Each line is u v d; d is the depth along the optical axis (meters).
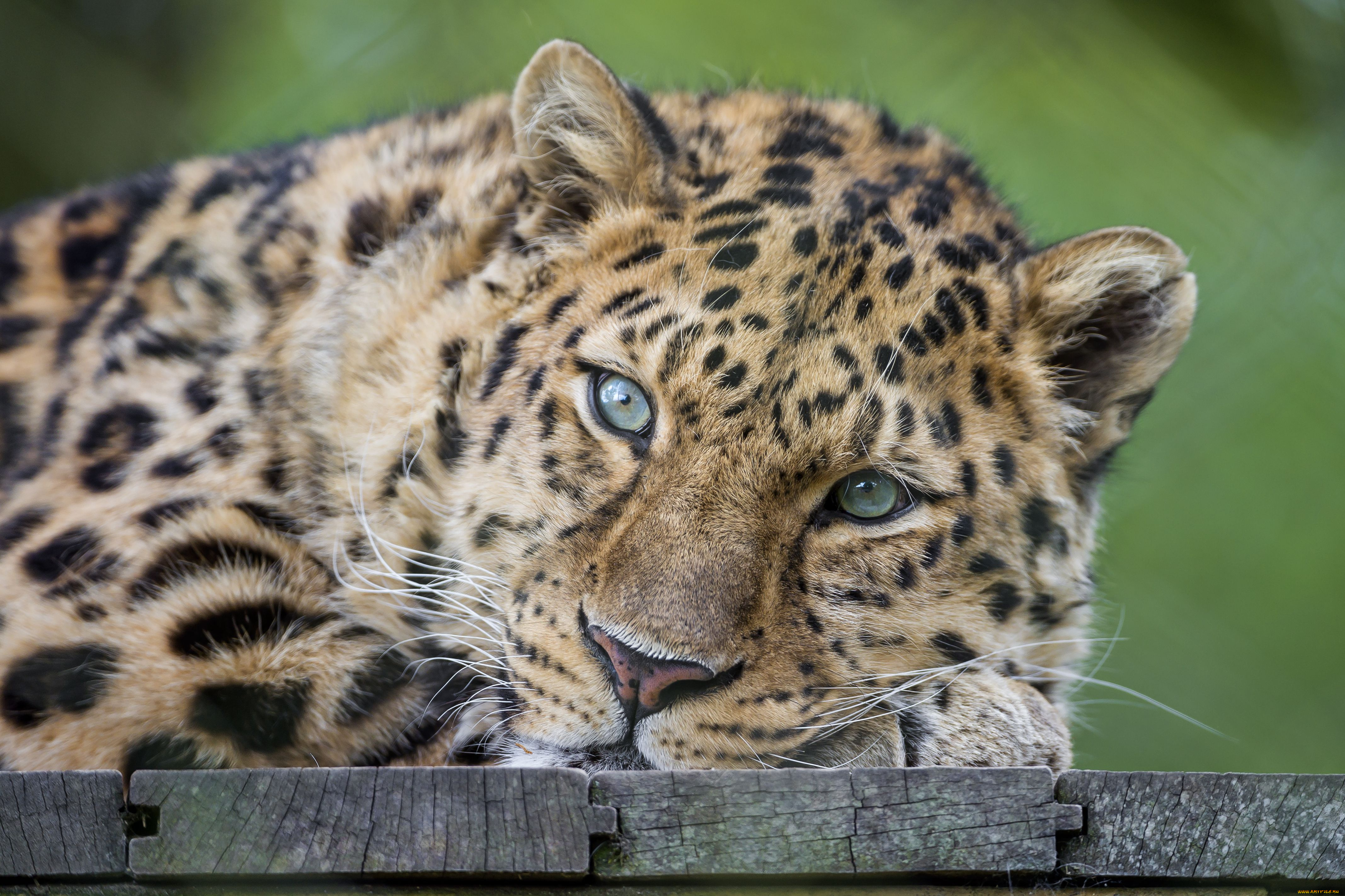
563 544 7.71
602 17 17.27
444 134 9.74
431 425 8.33
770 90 10.85
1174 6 20.16
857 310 7.68
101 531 8.08
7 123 16.62
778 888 5.70
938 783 5.71
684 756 7.21
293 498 8.43
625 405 7.84
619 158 8.38
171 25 17.30
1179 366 18.88
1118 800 5.75
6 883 5.47
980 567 8.15
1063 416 8.67
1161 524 18.72
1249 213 19.00
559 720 7.41
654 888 5.66
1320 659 18.38
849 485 7.74
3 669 7.68
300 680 8.07
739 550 7.31
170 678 7.72
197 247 9.49
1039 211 17.56
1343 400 19.06
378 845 5.53
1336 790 5.75
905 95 17.86
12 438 9.80
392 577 8.24
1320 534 19.02
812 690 7.59
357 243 8.96
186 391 8.72
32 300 10.32
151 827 5.53
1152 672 18.30
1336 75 20.75
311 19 17.06
